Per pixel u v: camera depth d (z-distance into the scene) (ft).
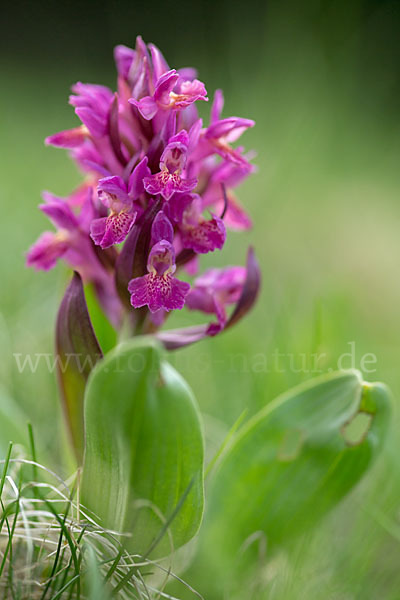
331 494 1.34
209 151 1.34
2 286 1.89
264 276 2.23
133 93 1.32
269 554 1.36
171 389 1.23
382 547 1.42
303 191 2.94
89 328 1.32
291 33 2.96
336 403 1.34
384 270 2.61
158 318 1.36
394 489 1.44
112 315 1.41
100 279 1.40
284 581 1.34
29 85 4.38
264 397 1.54
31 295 1.86
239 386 1.63
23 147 3.26
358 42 3.28
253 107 2.95
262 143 2.90
